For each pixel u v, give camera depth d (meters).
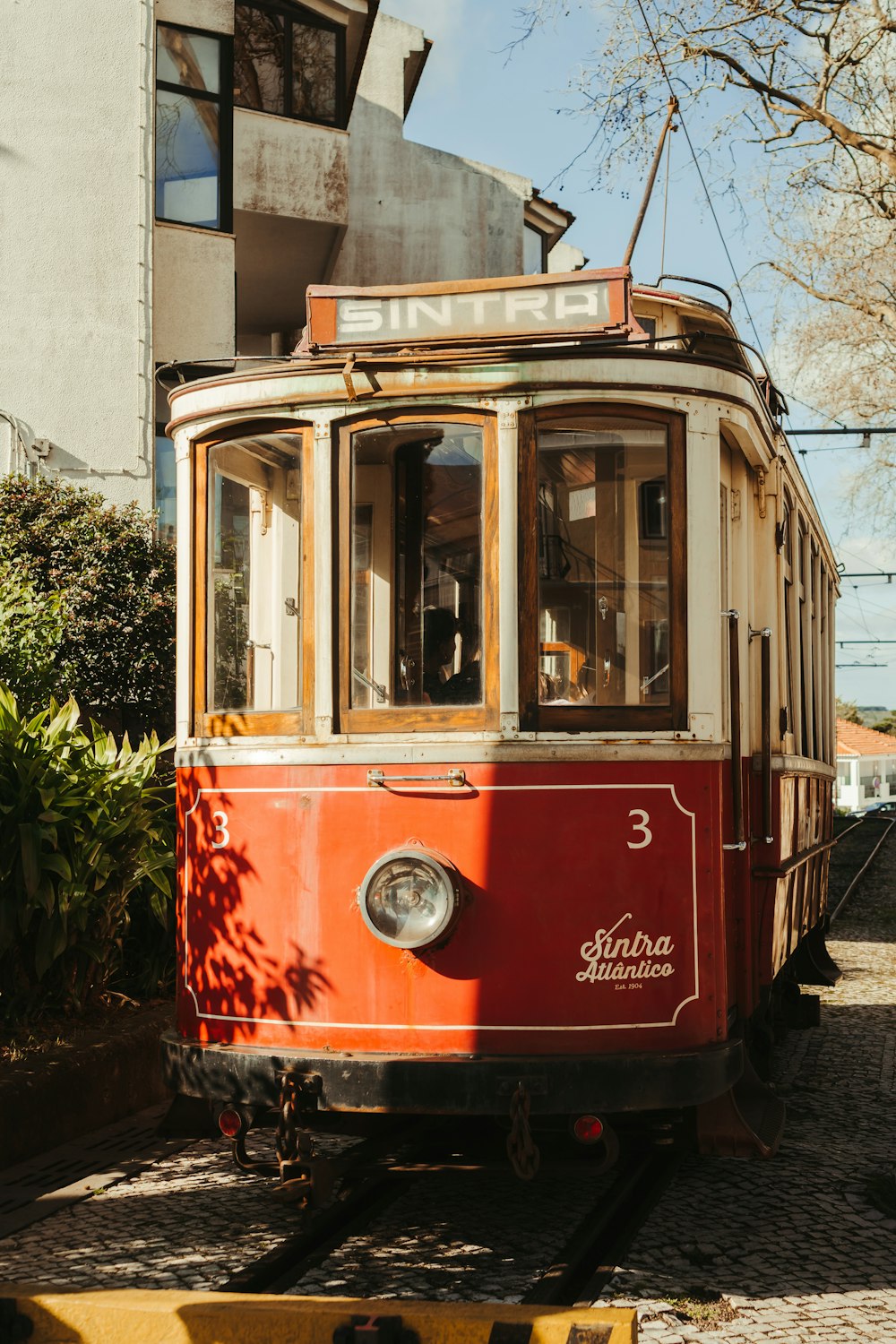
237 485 4.92
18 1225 4.79
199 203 14.45
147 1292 3.77
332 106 16.58
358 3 16.28
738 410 4.91
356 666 4.65
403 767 4.49
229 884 4.71
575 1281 4.27
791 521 7.08
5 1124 5.55
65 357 12.95
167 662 10.57
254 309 20.25
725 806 4.98
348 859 4.50
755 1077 5.51
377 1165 4.47
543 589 4.56
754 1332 3.85
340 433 4.72
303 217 16.19
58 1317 3.67
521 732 4.46
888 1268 4.41
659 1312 4.00
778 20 14.51
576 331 4.65
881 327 20.17
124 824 6.76
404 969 4.39
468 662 4.56
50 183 13.05
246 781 4.71
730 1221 4.91
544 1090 4.20
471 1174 4.39
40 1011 6.72
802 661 7.86
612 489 4.65
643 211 6.93
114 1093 6.38
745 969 5.30
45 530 10.62
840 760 70.69
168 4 14.32
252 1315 3.59
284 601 4.77
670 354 4.68
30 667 8.08
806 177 16.28
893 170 15.32
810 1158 5.83
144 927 7.77
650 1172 5.50
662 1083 4.28
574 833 4.42
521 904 4.38
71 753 7.05
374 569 4.67
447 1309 3.58
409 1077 4.23
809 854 7.93
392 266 20.81
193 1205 5.05
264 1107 4.52
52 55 13.15
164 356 13.96
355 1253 4.46
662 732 4.56
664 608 4.64
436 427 4.65
